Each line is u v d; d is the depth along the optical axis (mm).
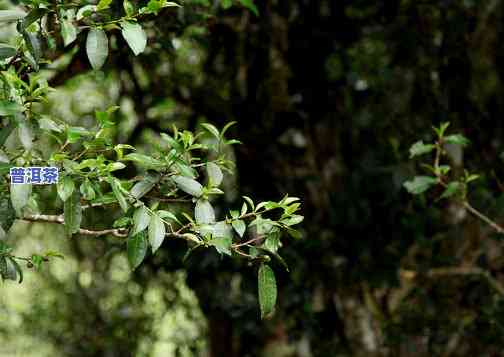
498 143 5000
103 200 1960
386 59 4945
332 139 5250
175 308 6895
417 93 4961
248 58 5086
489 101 5074
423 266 5047
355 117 5000
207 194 2049
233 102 5137
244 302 5277
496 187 4797
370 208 4957
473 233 4961
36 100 1919
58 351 7457
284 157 5262
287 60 5070
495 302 4953
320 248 5000
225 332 5613
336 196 5000
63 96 5355
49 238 7258
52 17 2061
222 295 5293
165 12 3223
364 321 5273
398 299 5293
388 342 5199
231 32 4914
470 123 5031
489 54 5078
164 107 4922
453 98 5020
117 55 3561
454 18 4902
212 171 2072
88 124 5352
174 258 5156
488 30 5031
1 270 2004
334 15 4984
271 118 5176
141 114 4871
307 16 5000
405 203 4922
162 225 1902
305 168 5270
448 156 4699
